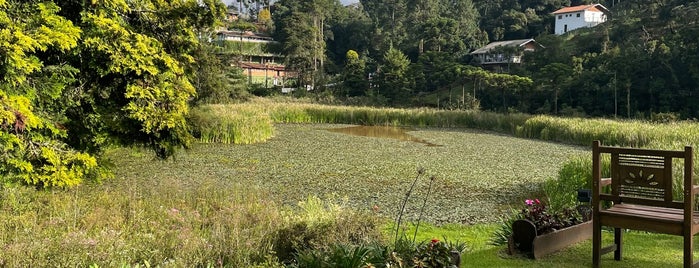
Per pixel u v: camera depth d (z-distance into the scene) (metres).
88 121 9.16
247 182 12.36
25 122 7.23
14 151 7.61
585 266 4.77
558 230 5.36
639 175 4.23
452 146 22.64
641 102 42.78
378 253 4.27
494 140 26.08
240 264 4.66
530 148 22.25
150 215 6.97
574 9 78.88
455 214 9.30
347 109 38.41
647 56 43.59
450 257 4.19
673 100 40.56
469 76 52.81
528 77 50.41
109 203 7.48
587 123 26.47
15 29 7.38
